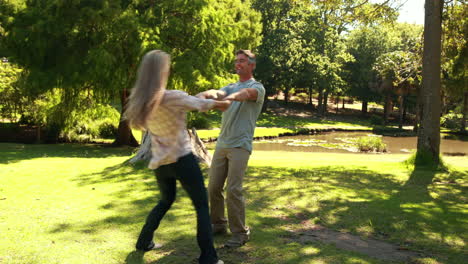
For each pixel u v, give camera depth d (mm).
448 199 6195
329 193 6195
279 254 3443
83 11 16344
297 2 14172
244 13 32188
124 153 16188
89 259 3221
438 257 3533
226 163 3812
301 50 44750
